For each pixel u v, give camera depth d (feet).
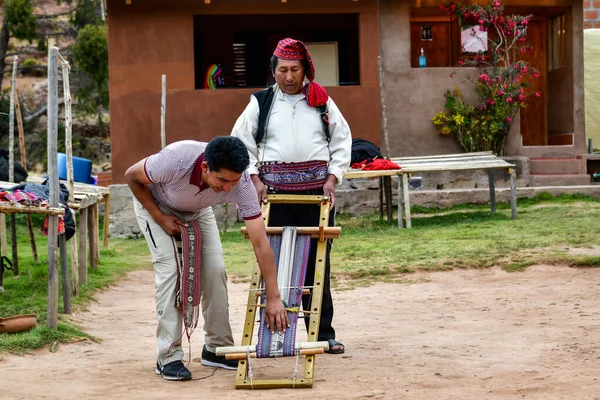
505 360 18.03
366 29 54.65
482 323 22.75
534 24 62.54
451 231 42.04
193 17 55.06
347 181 54.44
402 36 56.24
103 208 54.90
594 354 17.98
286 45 18.74
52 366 18.42
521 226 41.83
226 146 15.24
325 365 18.16
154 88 53.52
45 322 22.65
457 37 60.64
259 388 16.07
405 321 23.71
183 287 16.93
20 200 21.30
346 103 54.65
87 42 79.15
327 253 19.15
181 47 53.62
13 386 16.42
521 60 62.28
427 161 47.93
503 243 36.14
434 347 19.76
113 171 53.47
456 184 56.08
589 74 65.92
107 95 82.17
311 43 56.95
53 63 21.34
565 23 60.29
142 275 35.99
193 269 17.02
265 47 61.21
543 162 57.82
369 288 29.91
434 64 61.26
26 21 80.59
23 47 99.50
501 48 61.31
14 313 23.95
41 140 84.99
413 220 48.42
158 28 53.42
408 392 15.35
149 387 16.34
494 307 25.11
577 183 57.31
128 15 53.31
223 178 15.48
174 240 17.24
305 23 61.11
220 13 53.83
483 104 56.08
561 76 61.00
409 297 27.84
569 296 25.86
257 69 61.31
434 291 28.73
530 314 23.53
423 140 56.65
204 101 53.72
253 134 19.01
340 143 19.13
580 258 31.09
